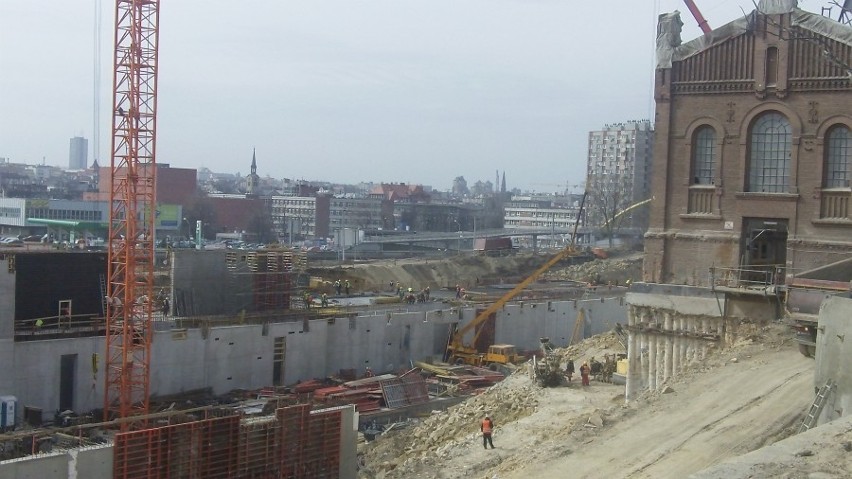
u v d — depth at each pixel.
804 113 43.25
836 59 42.16
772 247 45.81
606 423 32.94
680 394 34.62
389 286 118.38
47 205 176.62
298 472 46.97
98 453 41.06
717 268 43.50
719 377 35.81
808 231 43.44
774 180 44.56
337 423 48.53
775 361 36.53
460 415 53.94
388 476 39.22
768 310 40.84
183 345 68.38
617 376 56.59
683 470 26.69
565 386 55.59
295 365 76.25
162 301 80.31
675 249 46.88
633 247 182.00
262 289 80.50
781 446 19.78
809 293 35.41
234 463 44.72
